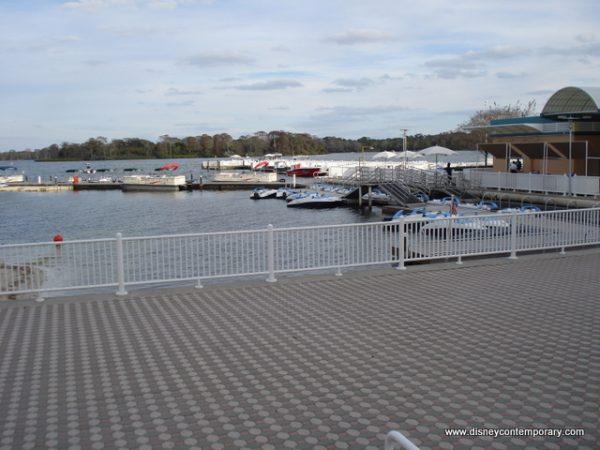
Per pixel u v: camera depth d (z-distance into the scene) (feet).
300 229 43.93
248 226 159.33
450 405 21.68
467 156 487.61
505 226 50.21
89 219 184.03
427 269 46.65
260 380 24.45
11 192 302.45
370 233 45.68
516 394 22.61
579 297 37.47
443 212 120.57
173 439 19.39
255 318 33.73
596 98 121.49
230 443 19.04
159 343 29.48
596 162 133.69
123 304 37.22
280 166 396.98
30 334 31.19
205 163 543.80
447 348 28.09
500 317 33.27
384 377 24.54
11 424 20.72
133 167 626.23
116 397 22.93
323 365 26.08
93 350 28.55
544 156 133.49
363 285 41.65
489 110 353.31
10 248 39.65
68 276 42.06
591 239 53.67
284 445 18.84
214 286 41.50
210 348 28.63
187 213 193.06
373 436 19.38
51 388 23.94
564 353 27.25
